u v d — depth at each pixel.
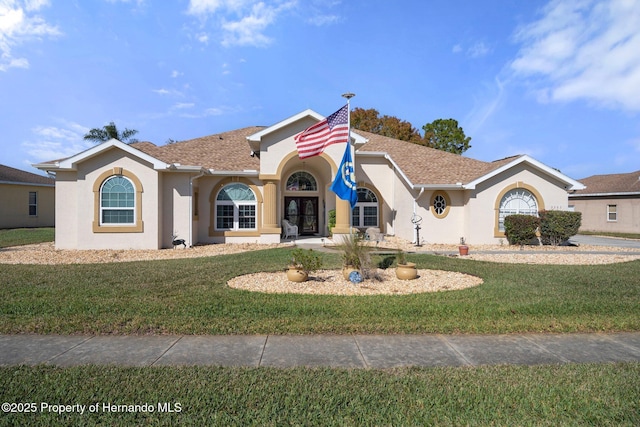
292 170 22.20
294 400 3.84
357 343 5.66
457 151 49.28
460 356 5.20
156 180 17.31
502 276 10.62
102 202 17.08
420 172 20.31
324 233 22.09
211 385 4.15
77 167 16.88
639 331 6.30
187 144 22.81
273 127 18.47
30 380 4.27
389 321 6.52
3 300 7.65
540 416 3.63
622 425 3.49
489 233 19.44
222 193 20.00
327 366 4.77
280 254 14.45
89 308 7.09
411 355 5.21
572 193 34.59
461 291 8.70
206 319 6.53
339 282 9.98
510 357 5.18
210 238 19.67
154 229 17.28
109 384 4.18
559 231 18.70
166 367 4.65
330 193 21.52
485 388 4.15
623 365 4.82
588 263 13.66
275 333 6.04
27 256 14.91
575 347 5.57
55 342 5.59
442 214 19.69
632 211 30.38
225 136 25.17
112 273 10.77
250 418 3.50
